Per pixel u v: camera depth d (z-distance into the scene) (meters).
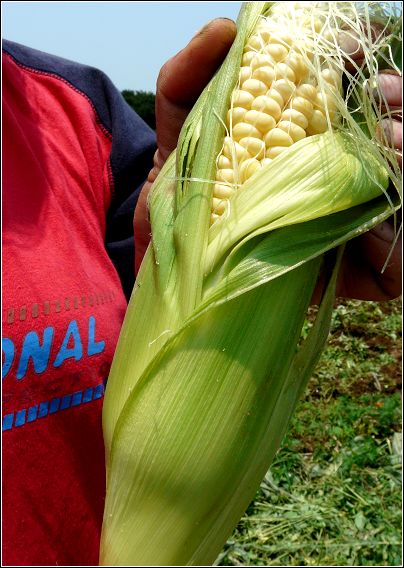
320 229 0.17
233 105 0.17
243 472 0.16
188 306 0.16
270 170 0.16
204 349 0.16
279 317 0.16
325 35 0.17
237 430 0.16
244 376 0.16
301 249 0.16
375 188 0.17
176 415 0.16
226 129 0.16
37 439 0.17
